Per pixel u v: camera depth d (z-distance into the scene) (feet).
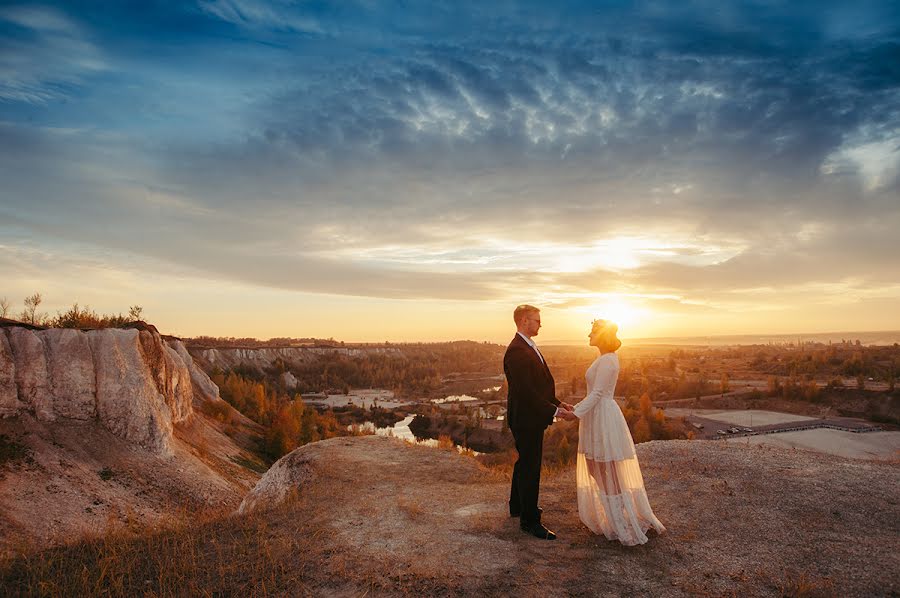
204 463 100.94
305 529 22.40
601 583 15.67
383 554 18.74
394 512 24.40
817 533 18.63
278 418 150.82
